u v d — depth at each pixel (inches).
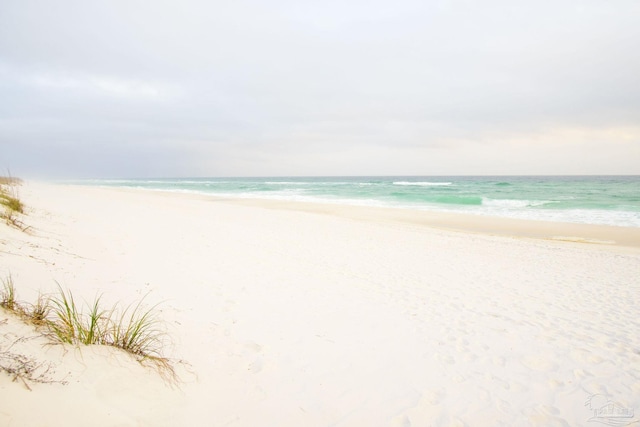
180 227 467.5
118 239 329.1
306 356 144.3
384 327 181.2
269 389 118.2
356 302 216.2
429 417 113.5
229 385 116.3
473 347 165.5
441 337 173.9
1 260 156.0
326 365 139.1
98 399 86.3
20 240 202.4
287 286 237.6
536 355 160.9
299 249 374.3
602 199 1059.3
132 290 185.0
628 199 1048.2
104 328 126.3
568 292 260.2
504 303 231.0
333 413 110.6
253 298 207.0
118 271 215.3
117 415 84.7
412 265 326.3
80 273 186.7
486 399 125.7
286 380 125.2
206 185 2466.8
